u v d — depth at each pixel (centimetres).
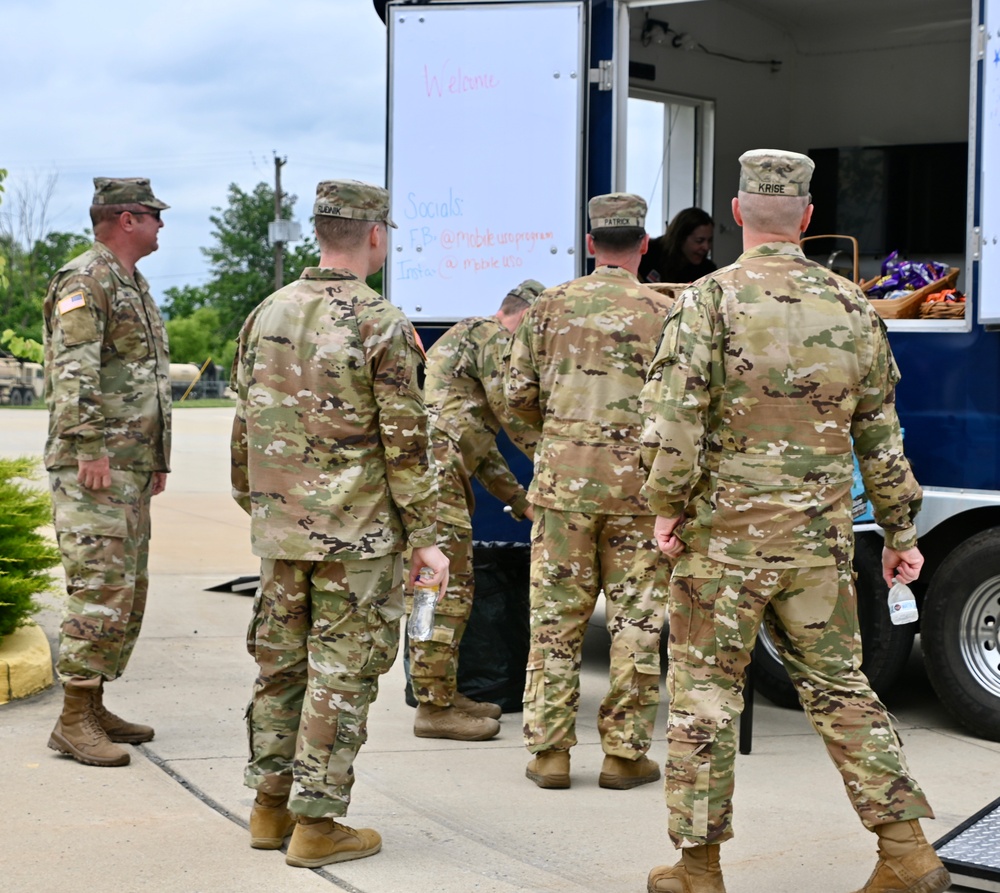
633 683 436
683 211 691
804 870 370
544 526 445
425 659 493
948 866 344
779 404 324
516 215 594
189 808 407
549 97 589
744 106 796
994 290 488
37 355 716
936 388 507
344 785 363
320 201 370
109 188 472
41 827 387
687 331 323
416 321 606
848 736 326
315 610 364
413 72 600
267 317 367
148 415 475
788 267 332
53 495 462
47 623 654
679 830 329
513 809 419
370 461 363
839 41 818
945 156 798
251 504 368
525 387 453
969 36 782
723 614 326
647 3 583
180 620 695
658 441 323
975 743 506
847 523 330
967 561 503
